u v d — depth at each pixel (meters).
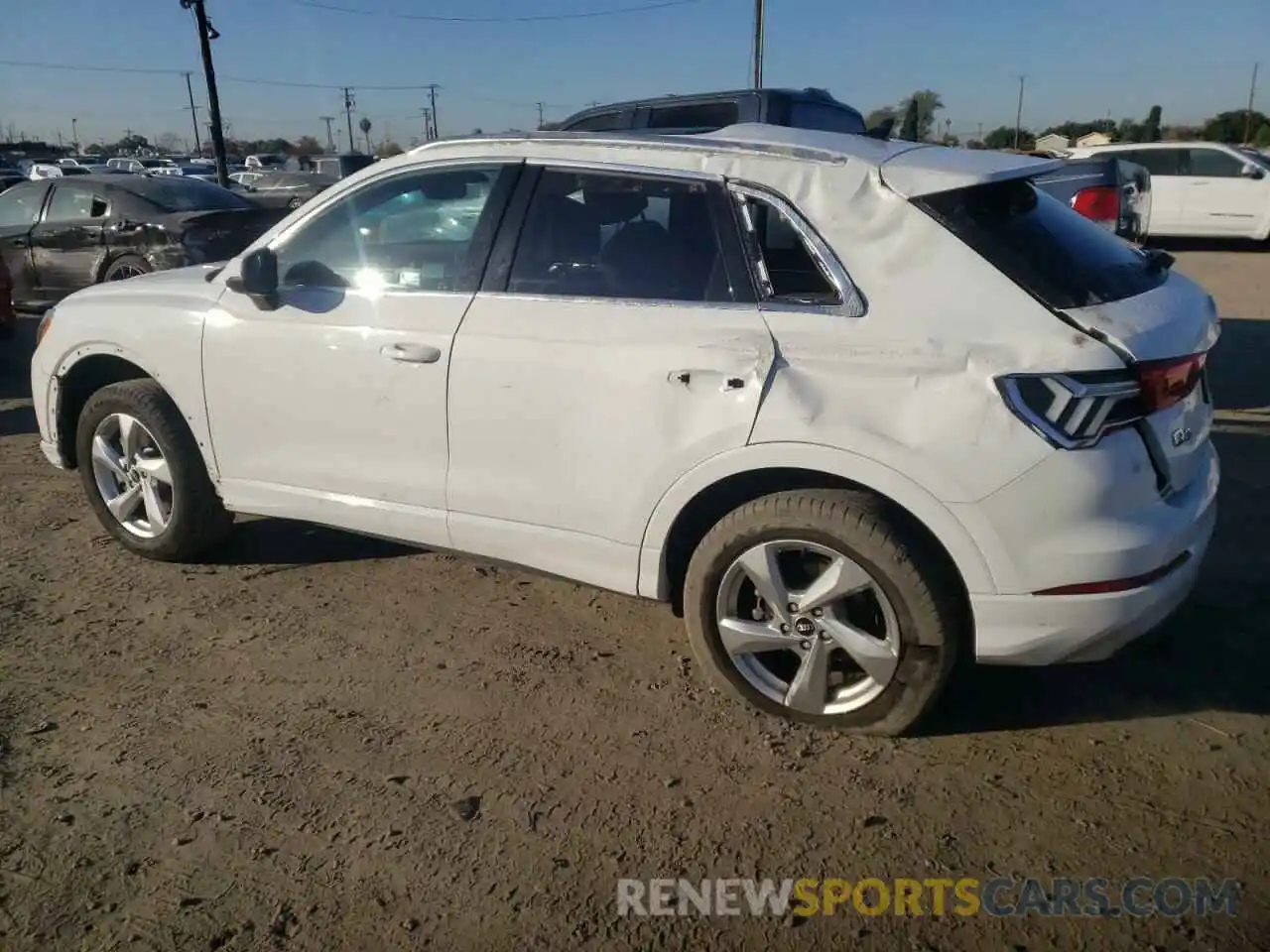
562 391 3.38
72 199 10.19
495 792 3.00
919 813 2.89
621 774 3.07
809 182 3.17
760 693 3.32
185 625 4.02
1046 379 2.79
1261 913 2.52
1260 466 5.72
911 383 2.91
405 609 4.16
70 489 5.62
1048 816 2.88
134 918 2.53
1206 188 16.69
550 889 2.62
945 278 2.97
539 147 3.59
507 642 3.89
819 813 2.90
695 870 2.69
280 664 3.72
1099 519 2.82
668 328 3.24
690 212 3.30
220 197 10.58
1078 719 3.34
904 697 3.09
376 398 3.75
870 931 2.48
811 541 3.08
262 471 4.13
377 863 2.71
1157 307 3.03
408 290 3.73
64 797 2.97
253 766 3.12
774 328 3.10
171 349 4.20
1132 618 2.90
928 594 2.97
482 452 3.58
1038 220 3.21
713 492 3.31
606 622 4.06
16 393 8.11
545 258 3.51
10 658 3.75
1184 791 2.97
